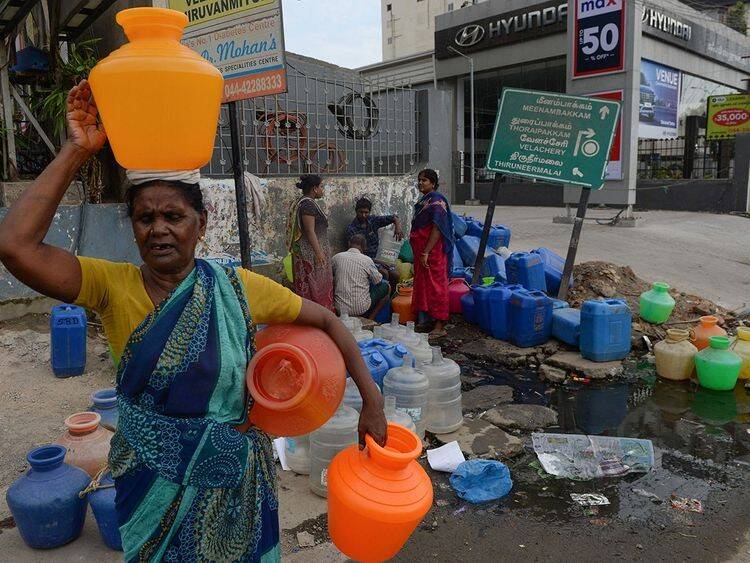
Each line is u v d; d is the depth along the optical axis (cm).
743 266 997
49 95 670
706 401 504
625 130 1355
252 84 427
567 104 705
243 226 457
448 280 713
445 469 369
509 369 579
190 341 151
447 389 413
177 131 150
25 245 145
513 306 615
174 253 156
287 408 162
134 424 152
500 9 2442
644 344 629
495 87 2809
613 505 343
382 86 906
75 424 307
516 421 448
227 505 158
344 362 177
